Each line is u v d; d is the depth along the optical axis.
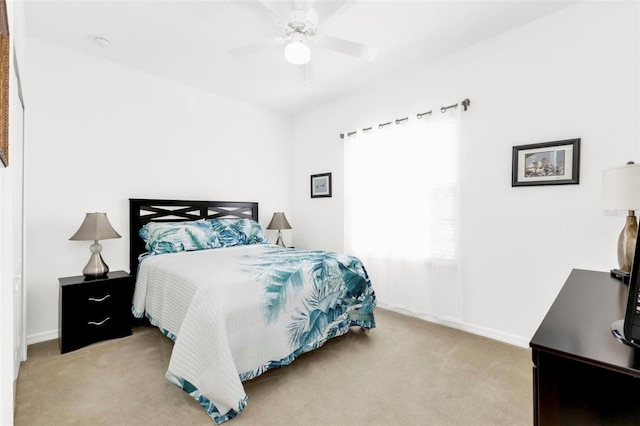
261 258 2.48
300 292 2.07
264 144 4.23
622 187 1.33
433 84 2.90
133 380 1.91
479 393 1.76
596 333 0.85
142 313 2.51
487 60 2.54
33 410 1.61
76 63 2.71
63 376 1.95
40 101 2.53
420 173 2.96
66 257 2.65
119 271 2.84
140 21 2.28
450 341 2.46
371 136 3.41
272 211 4.34
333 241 3.99
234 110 3.90
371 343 2.43
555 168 2.20
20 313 2.05
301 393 1.76
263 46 2.07
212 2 2.06
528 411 1.60
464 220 2.69
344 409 1.63
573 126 2.13
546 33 2.24
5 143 0.89
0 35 0.81
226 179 3.84
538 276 2.30
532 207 2.33
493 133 2.51
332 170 3.98
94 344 2.42
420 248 2.98
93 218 2.56
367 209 3.45
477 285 2.62
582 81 2.10
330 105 3.98
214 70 3.09
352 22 2.28
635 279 0.76
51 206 2.58
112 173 2.93
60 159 2.63
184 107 3.44
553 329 0.88
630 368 0.66
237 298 1.74
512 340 2.41
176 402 1.69
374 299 2.65
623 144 1.96
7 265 1.00
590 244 2.09
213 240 3.14
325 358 2.18
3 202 1.01
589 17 2.06
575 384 0.75
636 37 1.91
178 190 3.40
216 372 1.52
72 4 2.07
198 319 1.63
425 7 2.12
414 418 1.55
